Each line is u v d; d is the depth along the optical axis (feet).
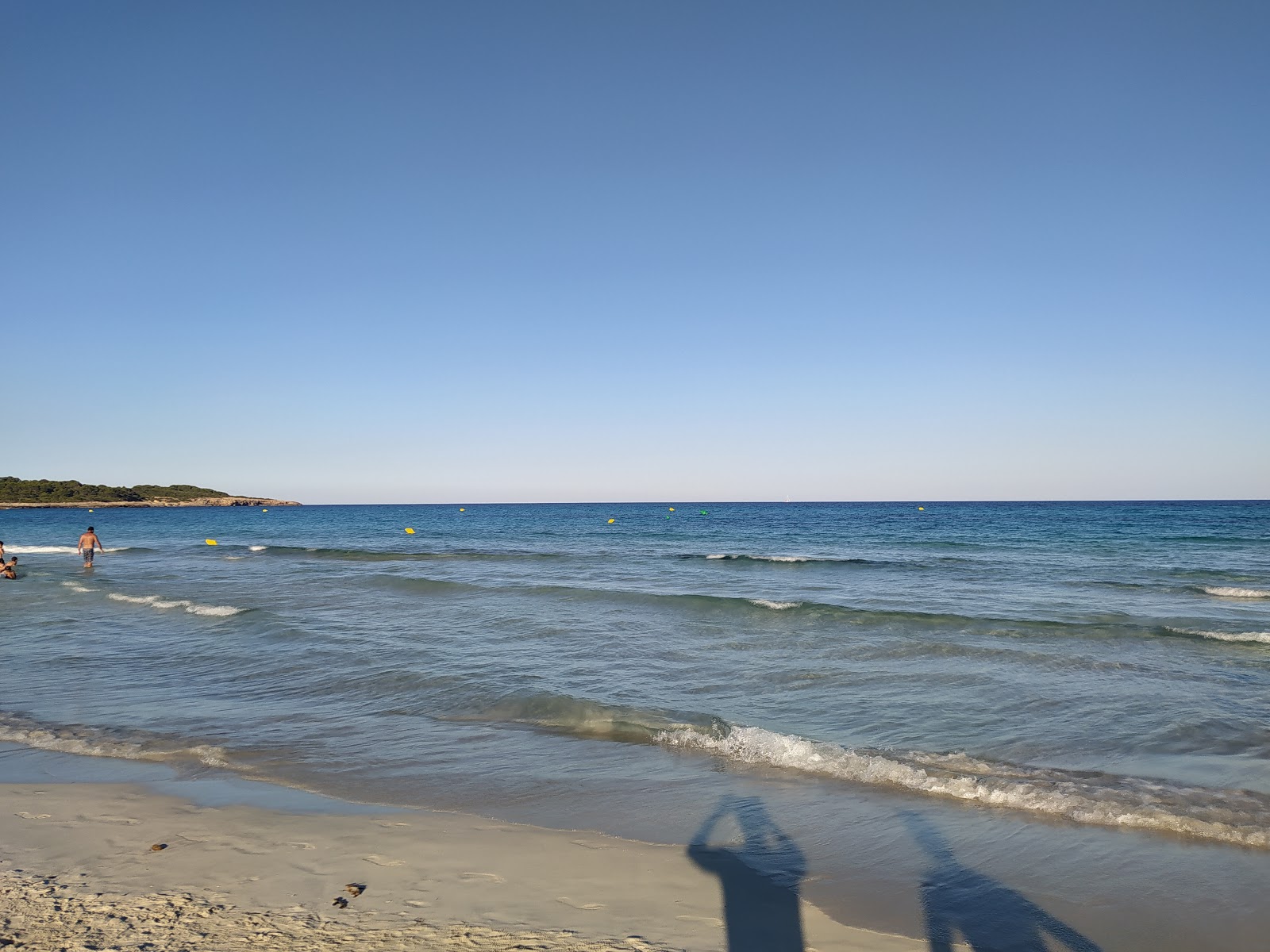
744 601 52.44
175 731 26.20
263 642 41.19
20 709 29.07
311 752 23.97
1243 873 15.33
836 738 24.86
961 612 50.55
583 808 19.38
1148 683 31.53
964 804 19.35
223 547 130.11
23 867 15.43
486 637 42.01
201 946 12.01
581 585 66.08
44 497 520.01
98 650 39.93
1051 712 27.48
